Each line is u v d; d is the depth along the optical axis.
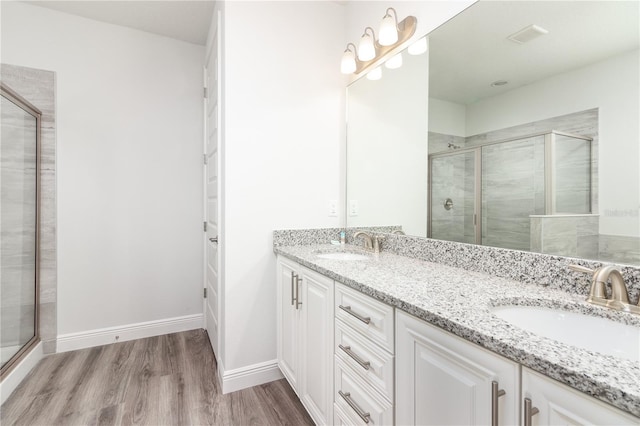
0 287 1.86
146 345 2.41
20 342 2.03
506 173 1.20
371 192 1.95
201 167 2.76
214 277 2.25
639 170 0.85
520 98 1.15
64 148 2.28
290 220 1.99
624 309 0.79
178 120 2.67
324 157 2.11
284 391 1.83
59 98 2.26
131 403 1.70
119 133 2.46
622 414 0.47
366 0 1.95
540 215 1.09
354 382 1.15
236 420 1.58
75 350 2.31
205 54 2.72
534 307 0.92
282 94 1.95
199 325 2.75
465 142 1.37
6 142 1.90
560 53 1.03
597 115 0.94
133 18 2.35
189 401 1.73
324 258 1.58
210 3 2.16
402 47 1.71
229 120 1.80
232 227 1.83
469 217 1.35
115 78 2.44
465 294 0.95
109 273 2.44
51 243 2.24
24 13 2.15
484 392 0.68
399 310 0.93
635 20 0.86
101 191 2.41
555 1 1.05
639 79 0.85
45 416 1.59
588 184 0.96
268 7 1.91
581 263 0.96
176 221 2.67
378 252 1.79
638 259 0.85
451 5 1.41
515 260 1.14
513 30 1.17
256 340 1.91
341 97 2.18
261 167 1.90
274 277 1.95
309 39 2.04
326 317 1.35
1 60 2.09
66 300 2.31
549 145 1.06
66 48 2.28
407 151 1.69
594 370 0.51
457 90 1.40
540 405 0.58
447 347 0.77
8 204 1.93
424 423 0.85
